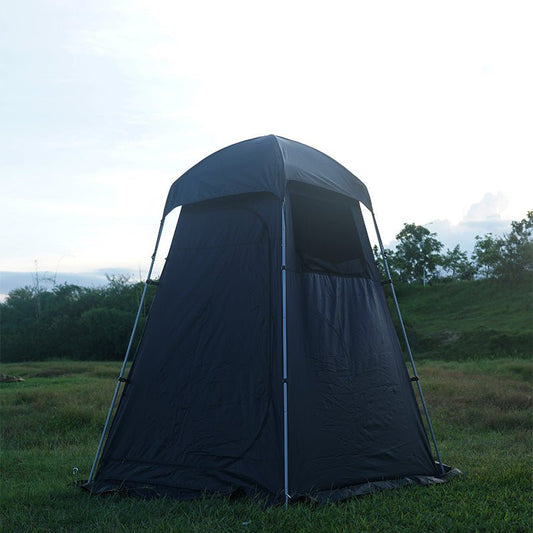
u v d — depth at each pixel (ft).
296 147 21.94
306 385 18.75
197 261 20.97
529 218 122.11
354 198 22.52
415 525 15.35
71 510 17.63
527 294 112.68
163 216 21.98
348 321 20.89
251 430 18.42
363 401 20.18
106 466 20.35
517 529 15.01
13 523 16.58
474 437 30.73
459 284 128.36
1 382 63.77
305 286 20.03
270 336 18.97
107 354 125.49
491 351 87.04
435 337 98.12
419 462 21.27
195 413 19.44
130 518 16.55
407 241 160.35
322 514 16.01
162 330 20.80
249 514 16.07
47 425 34.58
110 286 152.87
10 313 158.40
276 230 19.77
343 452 19.03
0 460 26.08
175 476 19.04
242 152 21.39
